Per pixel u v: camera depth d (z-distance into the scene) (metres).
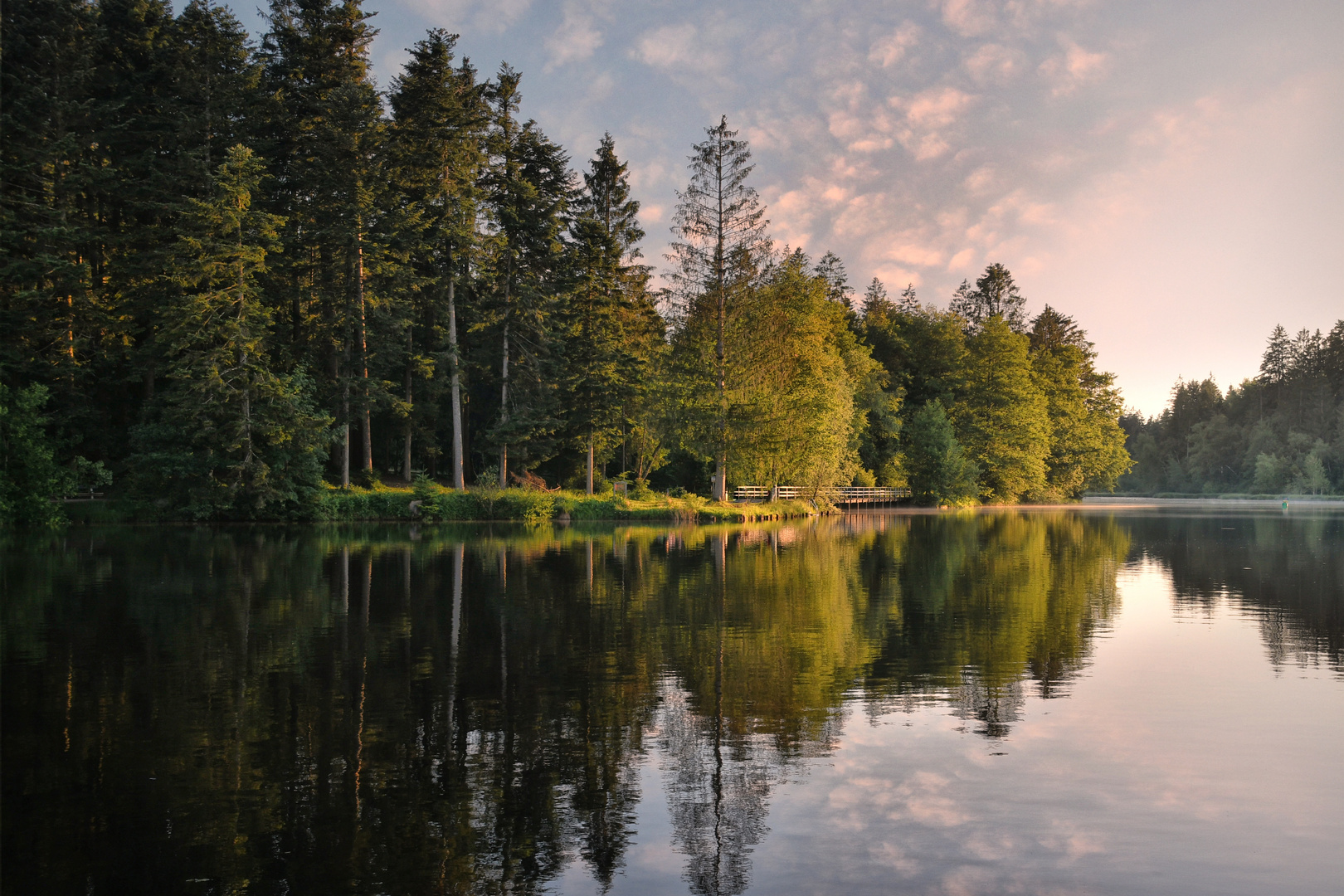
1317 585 18.58
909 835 5.57
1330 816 5.85
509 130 52.12
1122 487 162.38
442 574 19.30
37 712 8.29
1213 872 5.04
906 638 12.12
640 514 42.69
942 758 7.04
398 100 47.38
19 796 6.20
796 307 51.06
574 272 50.88
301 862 5.20
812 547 28.20
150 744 7.35
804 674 9.96
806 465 51.12
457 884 4.93
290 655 10.83
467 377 51.53
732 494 52.06
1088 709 8.52
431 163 45.84
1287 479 115.81
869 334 76.56
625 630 12.62
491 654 10.94
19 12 37.88
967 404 76.69
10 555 23.31
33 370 35.88
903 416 72.75
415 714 8.27
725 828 5.68
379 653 10.96
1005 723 8.05
